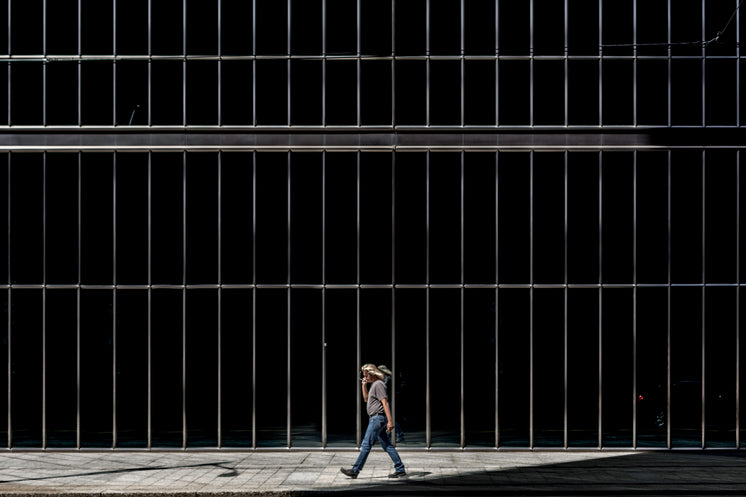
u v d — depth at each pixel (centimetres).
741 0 1571
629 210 1563
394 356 1552
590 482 1217
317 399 1553
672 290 1553
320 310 1562
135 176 1577
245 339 1560
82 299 1568
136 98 1585
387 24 1588
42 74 1586
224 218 1571
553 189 1566
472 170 1570
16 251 1576
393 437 1546
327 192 1573
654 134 1566
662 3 1580
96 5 1590
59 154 1578
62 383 1563
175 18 1588
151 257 1567
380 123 1580
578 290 1554
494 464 1392
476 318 1555
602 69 1575
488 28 1588
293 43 1588
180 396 1558
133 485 1181
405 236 1566
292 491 1130
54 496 1112
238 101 1583
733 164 1565
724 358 1545
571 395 1546
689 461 1425
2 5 1591
